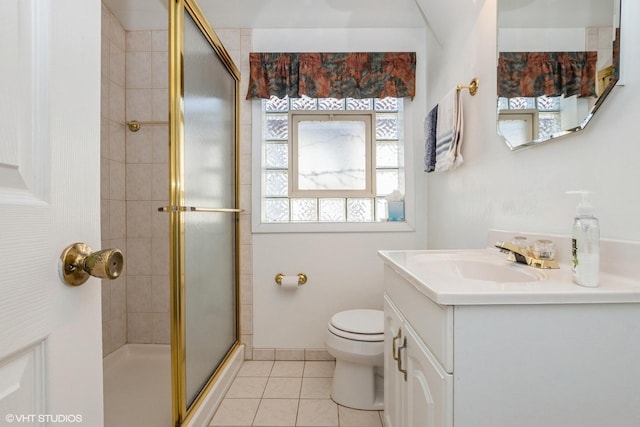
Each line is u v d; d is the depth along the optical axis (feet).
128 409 5.09
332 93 6.71
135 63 6.83
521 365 2.03
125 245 6.81
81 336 1.48
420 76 6.89
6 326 1.13
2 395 1.12
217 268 5.67
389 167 7.45
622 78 2.42
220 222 5.83
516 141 3.65
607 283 2.26
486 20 4.34
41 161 1.29
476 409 2.02
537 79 3.31
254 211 6.84
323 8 6.31
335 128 7.37
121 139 6.70
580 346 2.02
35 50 1.28
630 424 2.03
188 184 4.42
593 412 2.03
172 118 4.03
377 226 6.84
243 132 6.86
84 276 1.45
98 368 1.59
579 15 2.80
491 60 4.23
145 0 6.11
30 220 1.23
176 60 4.02
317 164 7.35
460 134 4.84
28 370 1.22
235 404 5.21
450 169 5.49
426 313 2.42
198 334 4.82
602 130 2.62
